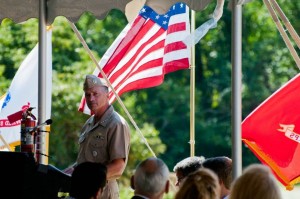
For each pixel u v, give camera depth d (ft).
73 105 103.09
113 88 43.47
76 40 122.83
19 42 117.80
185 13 45.91
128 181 103.14
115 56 46.85
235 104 33.99
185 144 144.87
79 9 40.16
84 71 109.91
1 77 110.32
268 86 147.33
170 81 148.05
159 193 29.45
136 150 104.42
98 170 30.25
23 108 50.49
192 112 46.78
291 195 141.08
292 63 148.05
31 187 32.14
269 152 40.11
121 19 148.15
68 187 32.94
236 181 26.17
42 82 40.96
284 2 149.69
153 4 37.19
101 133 39.22
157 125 145.79
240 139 33.88
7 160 31.89
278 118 39.88
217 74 150.61
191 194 26.81
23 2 41.93
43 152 39.50
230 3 34.45
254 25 150.82
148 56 46.50
